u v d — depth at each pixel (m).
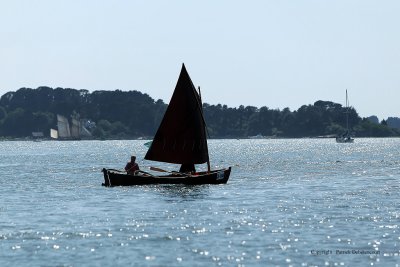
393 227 124.88
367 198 173.25
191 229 125.19
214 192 190.50
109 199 175.25
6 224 132.25
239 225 129.12
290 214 143.38
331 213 144.00
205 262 99.69
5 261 100.81
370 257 101.31
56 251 106.94
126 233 121.38
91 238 116.88
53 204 166.00
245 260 100.56
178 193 187.62
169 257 102.81
